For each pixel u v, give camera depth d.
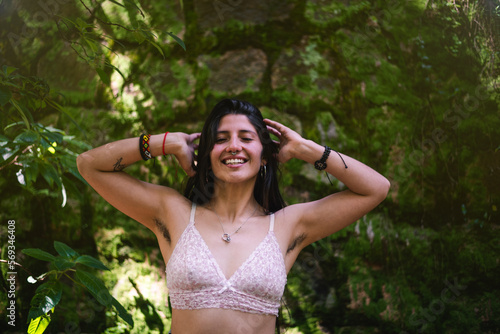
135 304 3.04
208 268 1.57
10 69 1.76
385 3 3.57
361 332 3.03
